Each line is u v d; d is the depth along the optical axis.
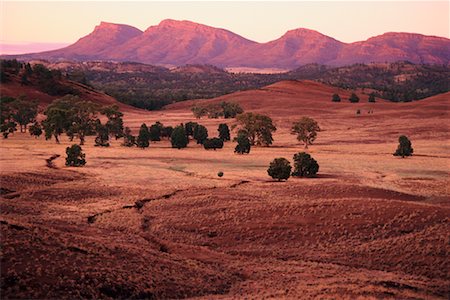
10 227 39.91
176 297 34.09
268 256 45.50
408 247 43.84
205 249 47.56
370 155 121.44
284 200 64.25
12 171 83.19
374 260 42.94
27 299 29.34
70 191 71.44
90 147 135.25
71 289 31.83
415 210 52.81
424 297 33.84
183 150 133.38
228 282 38.34
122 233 51.53
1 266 32.25
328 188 73.25
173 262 41.06
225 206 60.75
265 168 100.62
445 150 129.62
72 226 51.91
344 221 51.69
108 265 37.12
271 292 34.59
